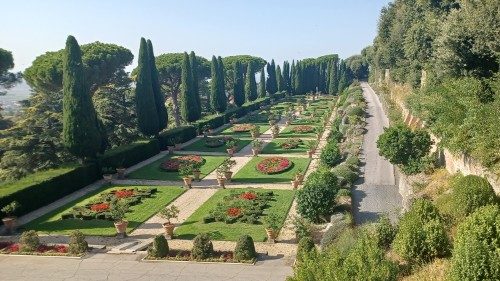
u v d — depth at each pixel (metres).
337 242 17.19
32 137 34.66
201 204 27.89
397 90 56.50
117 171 35.44
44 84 43.84
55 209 27.91
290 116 65.44
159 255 19.47
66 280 17.58
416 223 12.86
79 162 35.44
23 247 20.78
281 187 31.27
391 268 10.76
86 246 20.70
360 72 135.25
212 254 19.19
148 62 44.44
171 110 75.38
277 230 21.25
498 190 15.12
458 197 14.26
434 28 32.72
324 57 130.62
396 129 25.48
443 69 24.27
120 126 44.25
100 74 47.91
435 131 22.06
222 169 33.00
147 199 29.36
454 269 9.89
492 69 21.39
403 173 25.61
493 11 20.41
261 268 17.92
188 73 55.34
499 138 15.12
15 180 30.97
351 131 47.00
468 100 17.78
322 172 24.34
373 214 22.48
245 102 87.50
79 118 33.19
